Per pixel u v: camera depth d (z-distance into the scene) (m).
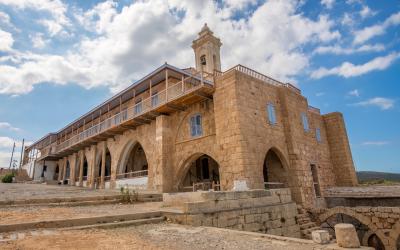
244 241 6.30
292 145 18.17
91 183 27.62
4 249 4.87
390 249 14.20
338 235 5.70
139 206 12.05
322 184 22.59
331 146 26.59
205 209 9.39
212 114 17.34
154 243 5.91
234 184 14.48
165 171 18.81
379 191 18.92
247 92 16.45
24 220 7.49
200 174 21.50
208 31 30.22
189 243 6.02
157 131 19.95
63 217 8.09
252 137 15.56
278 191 13.95
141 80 21.22
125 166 25.06
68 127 35.19
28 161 48.25
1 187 20.88
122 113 24.17
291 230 13.57
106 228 7.65
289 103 19.53
